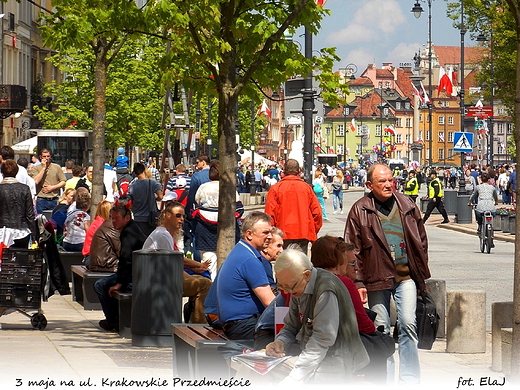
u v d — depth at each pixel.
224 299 10.77
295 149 31.27
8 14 70.75
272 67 15.59
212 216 20.33
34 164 36.38
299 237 17.47
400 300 11.33
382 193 11.27
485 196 35.41
